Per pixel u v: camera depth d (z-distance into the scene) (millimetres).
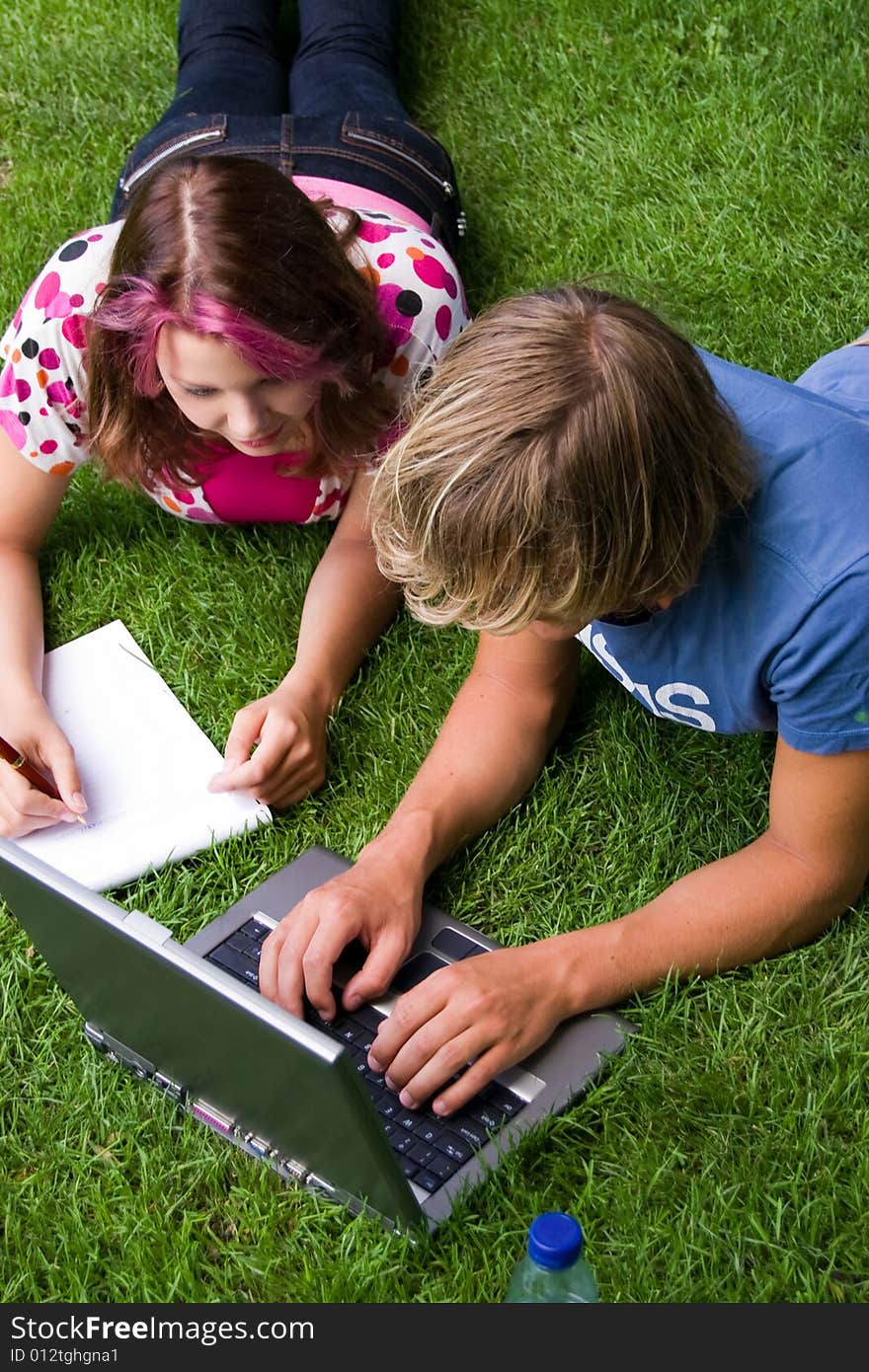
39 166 2943
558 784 2059
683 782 2061
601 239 2738
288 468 2125
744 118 2875
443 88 3008
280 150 2295
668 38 3023
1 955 1934
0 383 2086
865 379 1739
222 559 2369
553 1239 1203
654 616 1589
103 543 2398
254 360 1777
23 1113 1794
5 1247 1678
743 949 1763
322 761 2092
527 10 3088
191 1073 1628
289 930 1747
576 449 1222
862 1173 1653
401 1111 1663
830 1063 1768
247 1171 1692
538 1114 1678
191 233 1743
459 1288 1578
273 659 2246
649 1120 1718
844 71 2908
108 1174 1721
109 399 1997
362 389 1977
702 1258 1599
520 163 2875
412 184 2346
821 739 1558
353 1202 1626
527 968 1693
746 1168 1667
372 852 1839
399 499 1289
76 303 2006
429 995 1648
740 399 1525
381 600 2234
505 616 1295
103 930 1323
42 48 3146
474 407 1245
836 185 2779
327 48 2779
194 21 2814
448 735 1967
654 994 1774
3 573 2238
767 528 1470
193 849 2002
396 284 2051
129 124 2988
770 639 1502
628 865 1988
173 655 2270
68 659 2238
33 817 1991
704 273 2670
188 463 2113
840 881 1736
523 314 1293
